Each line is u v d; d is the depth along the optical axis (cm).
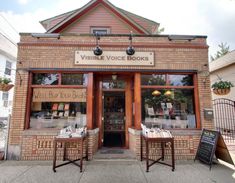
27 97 523
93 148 520
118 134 625
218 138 449
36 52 538
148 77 563
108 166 449
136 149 508
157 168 437
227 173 407
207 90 543
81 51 543
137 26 802
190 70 548
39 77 549
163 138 436
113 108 632
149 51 553
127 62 544
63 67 535
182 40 568
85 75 553
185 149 511
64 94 543
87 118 523
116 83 627
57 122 532
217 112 1032
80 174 398
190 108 555
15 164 458
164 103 559
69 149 500
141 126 523
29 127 523
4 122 985
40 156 495
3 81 491
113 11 823
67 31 802
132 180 369
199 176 390
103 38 555
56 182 358
